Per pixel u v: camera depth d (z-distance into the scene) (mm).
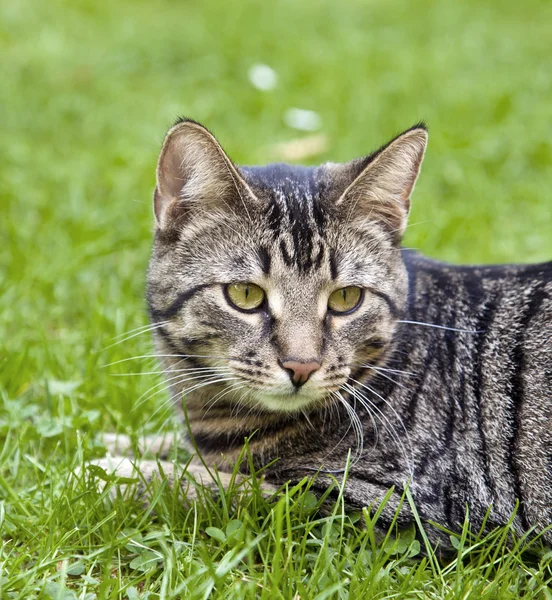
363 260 794
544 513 778
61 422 836
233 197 791
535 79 1513
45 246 1006
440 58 1680
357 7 2205
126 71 1649
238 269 782
